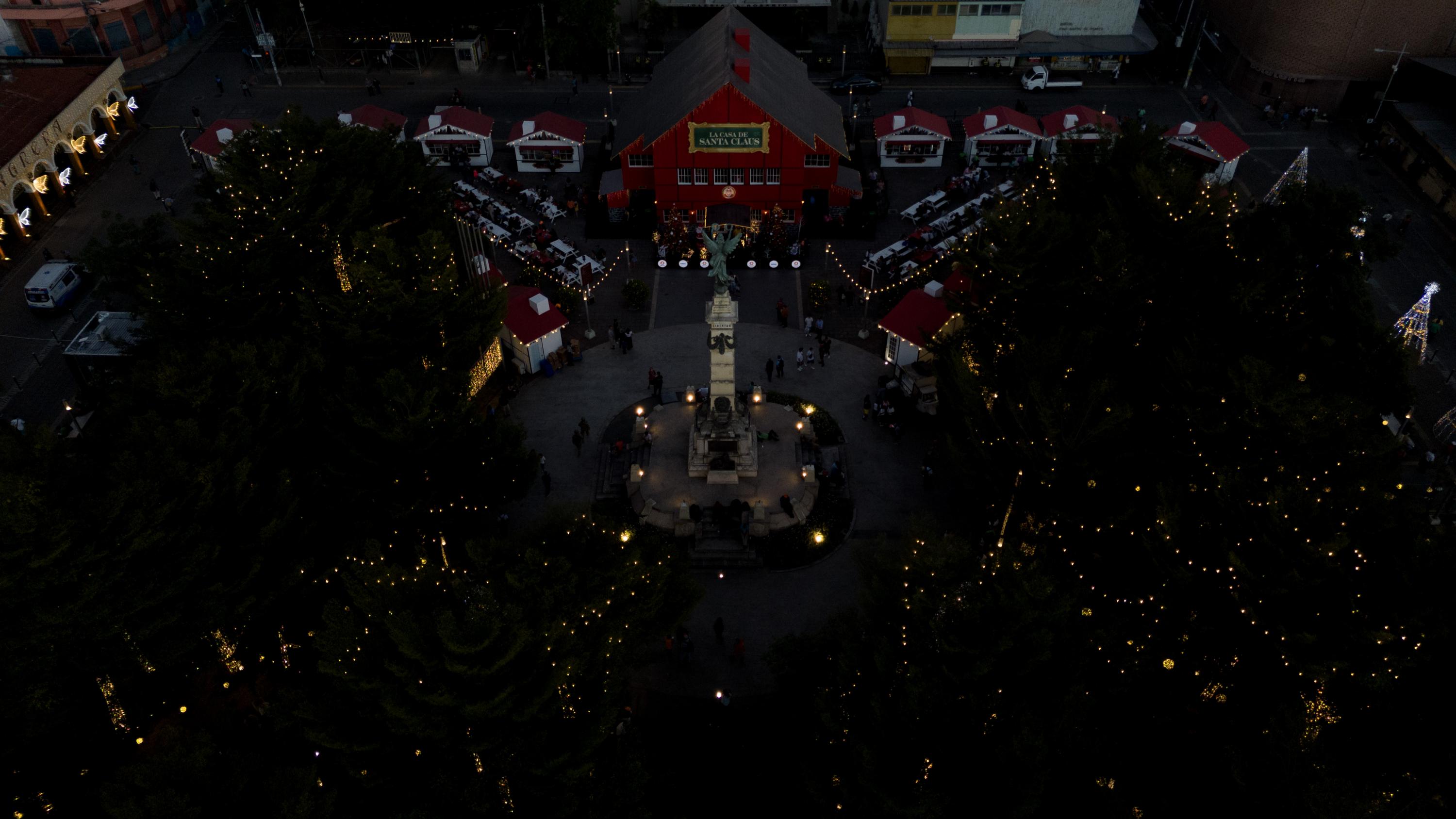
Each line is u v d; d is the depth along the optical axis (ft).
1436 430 168.86
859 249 219.61
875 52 299.17
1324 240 152.46
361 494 127.95
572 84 286.05
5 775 104.17
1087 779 95.61
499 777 93.66
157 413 120.57
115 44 282.15
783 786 119.44
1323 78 258.57
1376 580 103.91
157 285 149.28
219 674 121.19
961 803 89.56
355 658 95.91
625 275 212.02
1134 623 117.39
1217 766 101.81
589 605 104.27
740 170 217.36
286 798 89.56
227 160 170.60
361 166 173.47
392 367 138.00
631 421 174.50
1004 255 150.10
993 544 139.64
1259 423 119.44
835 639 109.91
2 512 96.99
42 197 223.10
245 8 300.61
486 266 187.62
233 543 116.06
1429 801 89.20
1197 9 307.78
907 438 171.53
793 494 157.28
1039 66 282.97
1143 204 161.38
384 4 266.77
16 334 191.01
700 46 238.68
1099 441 125.80
